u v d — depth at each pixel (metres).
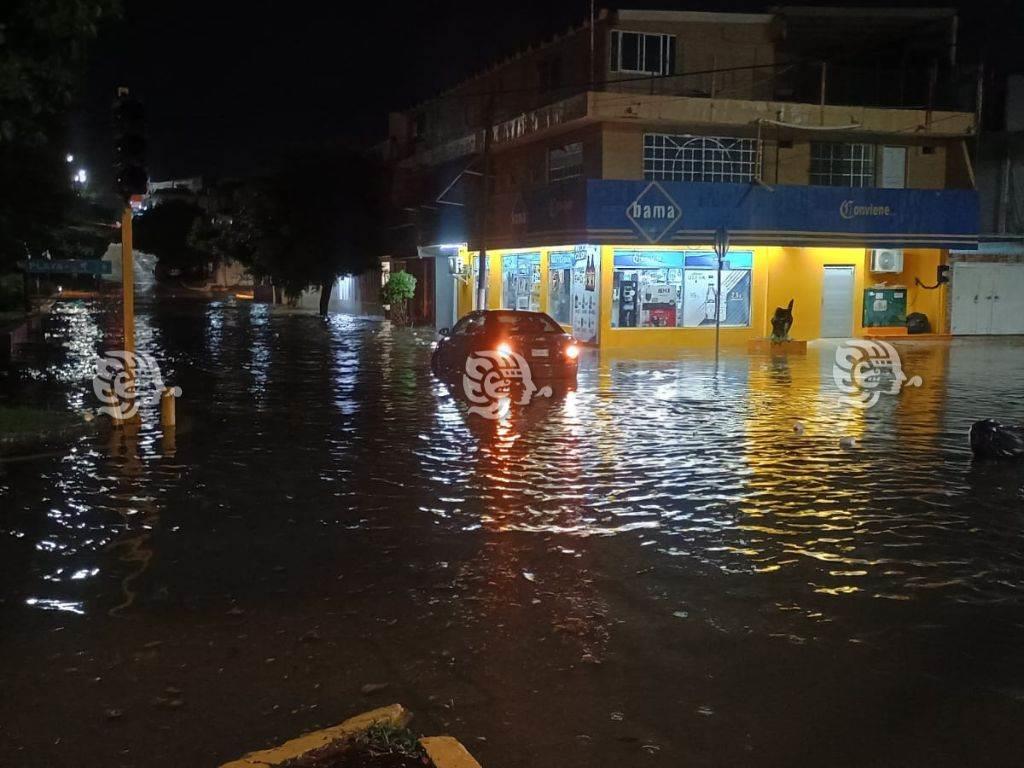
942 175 29.91
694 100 27.16
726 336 28.94
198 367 22.69
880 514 9.00
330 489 9.96
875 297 30.53
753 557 7.64
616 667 5.49
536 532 8.34
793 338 29.47
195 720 4.79
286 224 44.19
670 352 26.33
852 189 28.33
